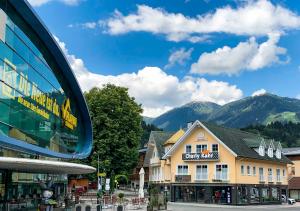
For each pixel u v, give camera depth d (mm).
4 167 25734
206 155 59844
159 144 72938
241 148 61562
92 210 38031
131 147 63031
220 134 61219
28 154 31328
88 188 74750
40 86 34312
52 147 37438
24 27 30562
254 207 53781
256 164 63062
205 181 59656
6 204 27016
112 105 61906
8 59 27453
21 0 27531
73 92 43281
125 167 61594
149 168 75438
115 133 60906
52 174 39250
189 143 62219
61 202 38188
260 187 63000
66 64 38219
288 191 79188
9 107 27750
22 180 32031
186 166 61906
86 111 46406
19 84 29531
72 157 41375
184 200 61344
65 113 41594
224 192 58438
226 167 58500
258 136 73250
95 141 60625
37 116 33438
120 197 45406
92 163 59594
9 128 27734
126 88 64438
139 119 64438
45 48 35281
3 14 26438
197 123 61375
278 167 69688
